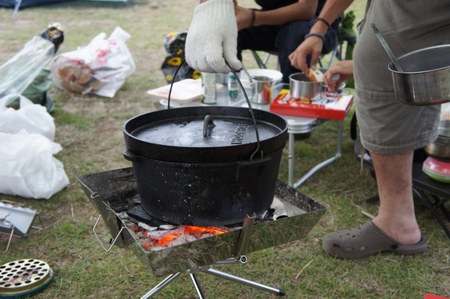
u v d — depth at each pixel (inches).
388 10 68.1
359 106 75.5
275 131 63.0
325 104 102.1
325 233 90.6
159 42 235.1
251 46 139.9
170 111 67.6
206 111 69.2
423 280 78.0
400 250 83.0
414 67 58.3
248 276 79.2
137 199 67.5
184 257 54.4
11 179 99.7
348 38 138.7
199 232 58.1
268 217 63.8
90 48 162.7
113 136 131.6
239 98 114.7
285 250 85.7
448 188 86.2
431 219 94.5
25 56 122.0
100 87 159.2
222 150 53.6
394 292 75.8
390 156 75.9
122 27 270.7
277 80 119.2
